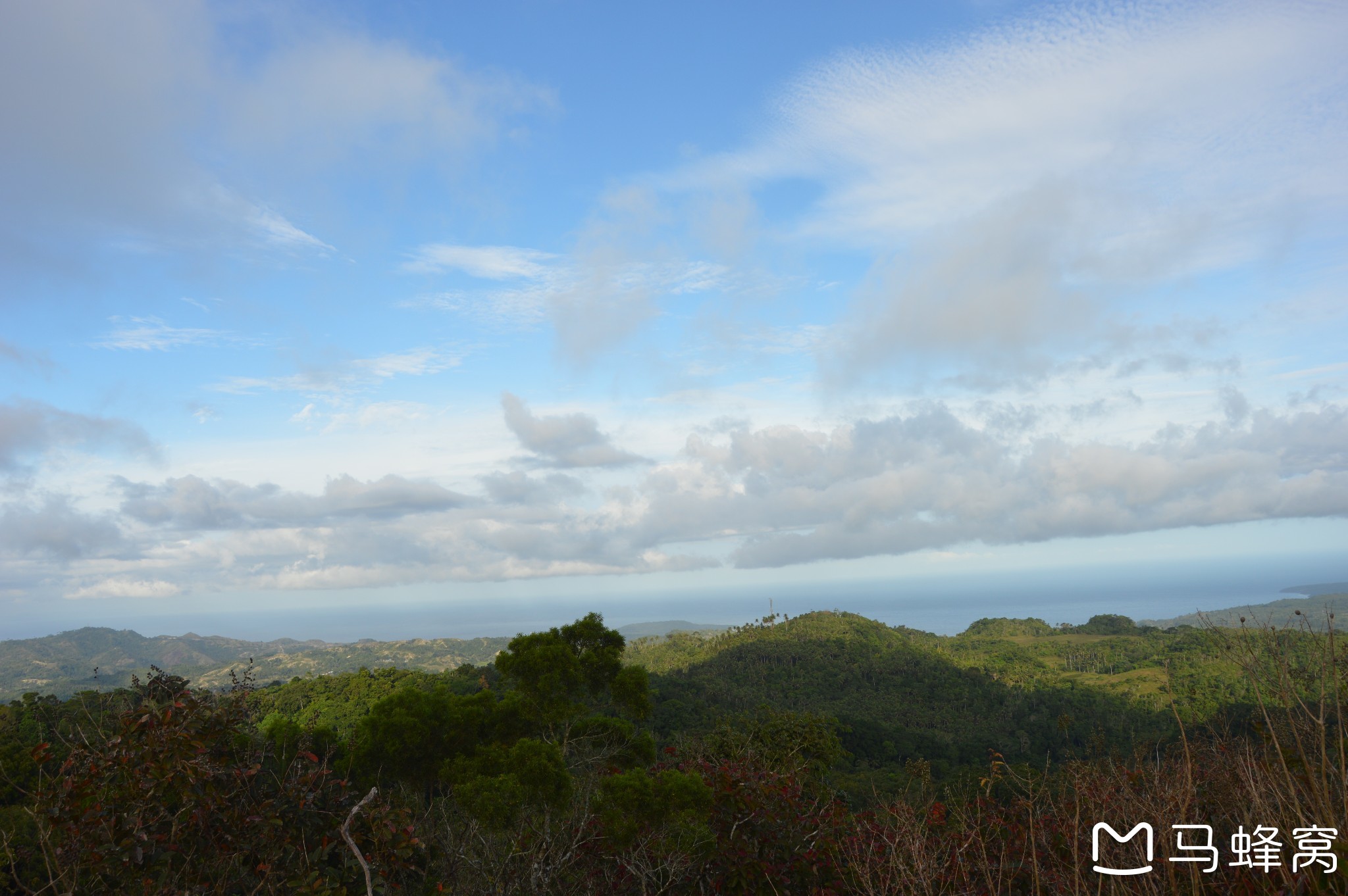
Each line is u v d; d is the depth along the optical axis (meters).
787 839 5.38
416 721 7.80
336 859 4.88
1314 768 3.04
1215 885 3.24
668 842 5.66
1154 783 3.66
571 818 6.12
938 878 4.17
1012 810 4.67
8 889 3.82
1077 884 3.25
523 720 9.01
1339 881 2.80
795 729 12.87
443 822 6.22
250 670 5.05
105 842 3.79
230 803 4.43
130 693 4.37
